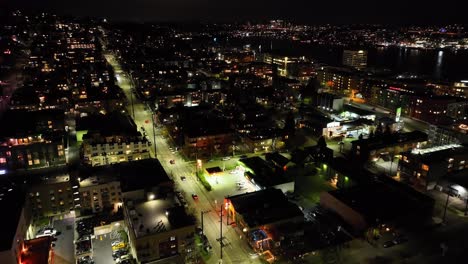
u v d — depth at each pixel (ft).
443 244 315.37
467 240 335.67
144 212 324.19
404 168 453.99
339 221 357.82
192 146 519.60
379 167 488.44
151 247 294.66
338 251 318.86
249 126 600.39
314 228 346.95
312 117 650.84
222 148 536.01
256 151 542.98
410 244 329.72
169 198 348.18
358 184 411.54
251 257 315.58
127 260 310.45
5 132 528.22
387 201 368.27
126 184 368.89
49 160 475.72
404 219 348.18
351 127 606.96
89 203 382.42
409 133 561.84
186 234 305.73
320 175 472.03
